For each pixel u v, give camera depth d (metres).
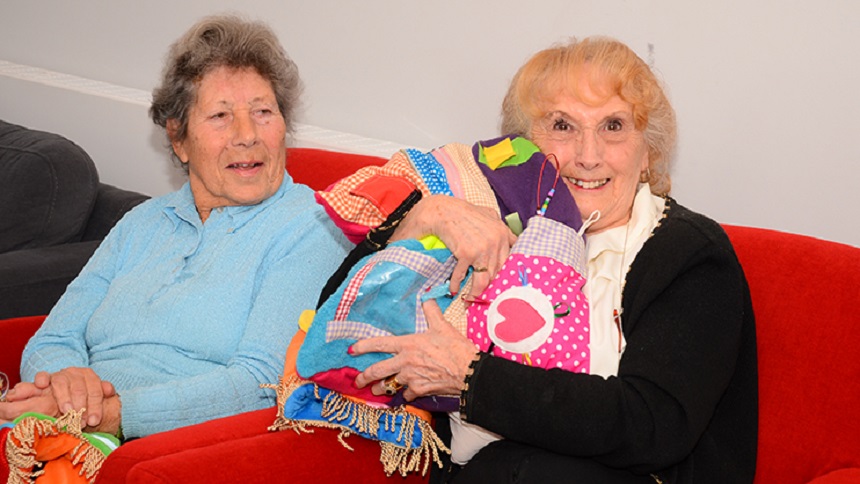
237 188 1.80
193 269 1.81
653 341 1.34
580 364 1.37
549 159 1.55
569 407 1.29
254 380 1.61
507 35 2.15
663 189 1.62
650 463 1.29
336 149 2.30
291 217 1.80
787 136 1.81
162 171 2.73
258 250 1.77
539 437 1.31
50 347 1.83
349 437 1.45
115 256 1.94
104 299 1.88
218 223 1.84
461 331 1.43
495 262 1.41
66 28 3.24
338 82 2.50
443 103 2.30
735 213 1.90
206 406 1.58
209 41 1.82
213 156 1.79
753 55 1.82
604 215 1.54
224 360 1.72
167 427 1.57
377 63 2.41
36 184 2.45
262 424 1.43
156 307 1.78
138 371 1.74
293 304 1.69
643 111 1.50
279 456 1.33
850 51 1.71
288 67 1.90
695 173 1.93
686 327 1.34
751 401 1.45
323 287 1.67
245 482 1.28
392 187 1.52
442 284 1.45
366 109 2.45
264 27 1.88
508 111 1.65
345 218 1.51
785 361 1.48
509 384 1.32
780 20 1.78
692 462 1.38
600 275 1.45
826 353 1.44
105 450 1.50
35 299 2.25
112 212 2.54
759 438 1.47
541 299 1.38
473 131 2.26
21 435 1.47
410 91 2.36
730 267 1.39
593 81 1.49
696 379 1.31
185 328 1.74
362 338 1.42
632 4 1.95
